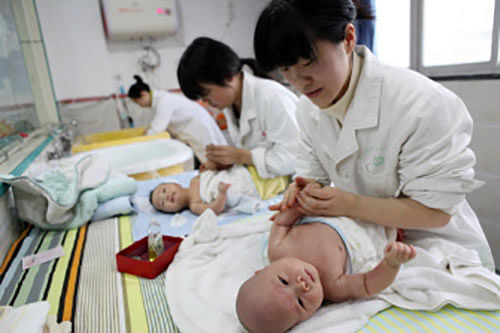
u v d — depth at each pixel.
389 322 0.66
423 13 2.03
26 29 2.66
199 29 3.54
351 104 0.81
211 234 1.05
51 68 3.00
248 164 1.50
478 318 0.64
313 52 0.62
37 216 1.23
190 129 2.93
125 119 3.29
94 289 0.86
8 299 0.83
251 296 0.69
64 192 1.25
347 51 0.71
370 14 0.81
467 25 1.85
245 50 3.77
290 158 1.41
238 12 3.64
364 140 0.82
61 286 0.87
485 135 1.68
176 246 1.00
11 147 1.79
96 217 1.35
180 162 2.04
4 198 1.19
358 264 0.80
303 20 0.60
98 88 3.16
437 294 0.68
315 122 0.96
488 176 1.71
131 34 3.18
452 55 1.97
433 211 0.74
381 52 2.43
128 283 0.88
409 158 0.73
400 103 0.73
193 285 0.83
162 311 0.76
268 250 0.88
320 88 0.71
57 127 2.45
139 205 1.50
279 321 0.66
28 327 0.65
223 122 3.60
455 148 0.69
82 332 0.70
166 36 3.42
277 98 1.41
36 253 1.07
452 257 0.76
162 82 3.52
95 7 2.99
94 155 1.53
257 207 1.35
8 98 1.99
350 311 0.68
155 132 2.72
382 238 0.85
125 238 1.16
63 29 2.95
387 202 0.77
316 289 0.69
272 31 0.62
